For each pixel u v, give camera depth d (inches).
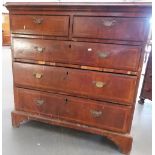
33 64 55.5
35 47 53.4
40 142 57.1
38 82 56.7
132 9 42.0
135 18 42.8
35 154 51.8
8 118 68.9
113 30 45.1
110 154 53.4
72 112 55.8
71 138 60.2
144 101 92.2
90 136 61.9
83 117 55.0
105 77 49.2
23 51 55.3
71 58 50.8
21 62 56.9
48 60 53.3
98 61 48.5
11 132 61.2
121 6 42.1
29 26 52.2
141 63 45.5
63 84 54.0
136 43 44.4
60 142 57.7
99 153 53.6
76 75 51.8
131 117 50.4
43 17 49.9
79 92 53.0
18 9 51.5
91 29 46.6
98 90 50.9
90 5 44.1
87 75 50.7
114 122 52.2
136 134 64.5
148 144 59.5
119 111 50.7
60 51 51.3
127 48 45.4
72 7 45.9
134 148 57.0
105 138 61.3
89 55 48.8
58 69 53.0
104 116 52.6
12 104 79.7
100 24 45.6
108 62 47.8
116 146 57.4
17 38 54.8
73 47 49.6
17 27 53.7
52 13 48.7
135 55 45.3
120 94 49.3
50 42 51.4
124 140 52.1
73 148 55.2
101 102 51.7
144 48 44.3
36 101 58.8
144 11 41.6
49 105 57.8
